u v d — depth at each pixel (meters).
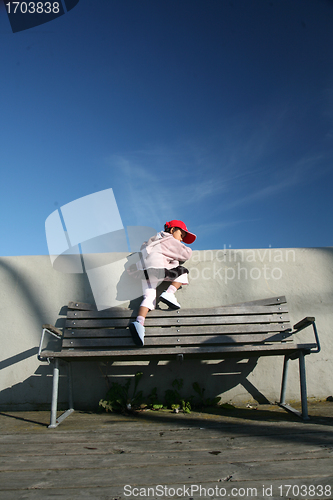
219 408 3.43
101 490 1.55
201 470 1.77
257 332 3.41
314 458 1.90
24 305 3.75
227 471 1.75
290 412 3.16
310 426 2.62
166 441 2.30
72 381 3.58
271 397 3.57
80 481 1.66
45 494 1.52
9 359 3.63
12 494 1.52
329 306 3.75
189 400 3.49
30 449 2.18
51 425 2.76
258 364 3.63
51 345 3.65
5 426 2.84
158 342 3.30
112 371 3.61
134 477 1.70
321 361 3.62
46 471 1.80
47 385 3.58
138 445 2.23
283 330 3.41
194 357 3.31
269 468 1.77
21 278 3.82
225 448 2.12
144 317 3.31
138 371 3.61
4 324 3.70
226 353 3.03
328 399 3.55
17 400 3.55
